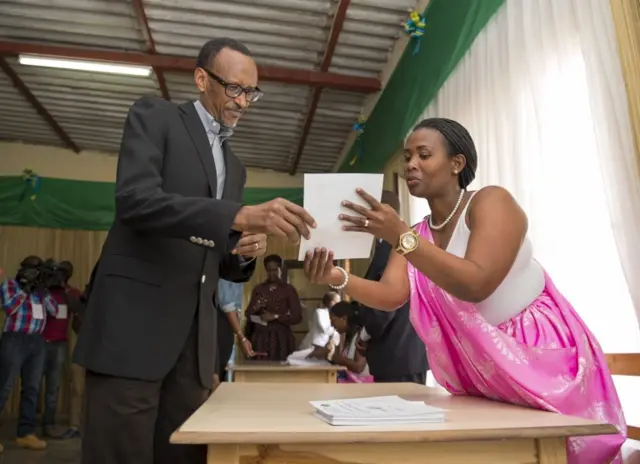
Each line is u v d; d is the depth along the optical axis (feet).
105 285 4.64
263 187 28.81
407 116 14.74
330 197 4.10
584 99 7.55
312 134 24.67
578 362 4.28
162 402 5.06
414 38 14.26
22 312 15.81
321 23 17.19
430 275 4.09
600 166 6.66
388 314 8.05
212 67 5.32
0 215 24.73
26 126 25.71
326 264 4.57
